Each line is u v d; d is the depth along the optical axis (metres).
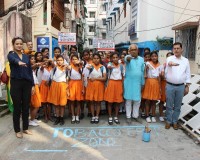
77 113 6.47
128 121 6.45
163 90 6.64
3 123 6.34
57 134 5.63
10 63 5.16
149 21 16.59
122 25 25.25
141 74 6.30
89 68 6.36
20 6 12.62
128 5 22.50
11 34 10.39
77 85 6.36
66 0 16.72
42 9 13.36
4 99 8.47
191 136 5.52
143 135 5.27
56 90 6.19
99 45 13.99
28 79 5.32
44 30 13.42
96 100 6.33
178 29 12.28
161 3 16.52
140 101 6.54
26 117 5.54
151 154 4.62
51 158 4.45
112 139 5.36
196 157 4.52
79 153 4.66
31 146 4.97
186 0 12.00
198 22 10.66
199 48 10.44
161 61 14.66
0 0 12.12
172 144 5.12
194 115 6.49
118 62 6.46
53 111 6.95
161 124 6.41
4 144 5.05
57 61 6.28
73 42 11.76
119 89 6.33
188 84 5.89
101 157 4.49
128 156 4.54
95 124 6.35
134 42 20.14
